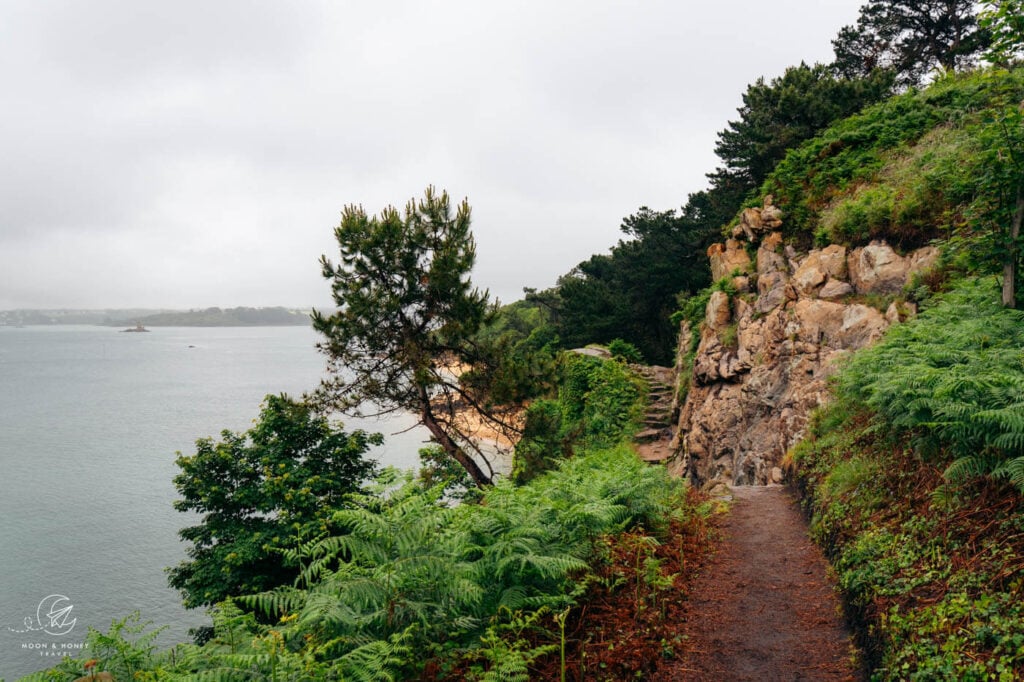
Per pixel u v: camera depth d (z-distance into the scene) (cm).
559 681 511
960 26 3098
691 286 3853
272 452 1798
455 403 2147
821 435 1241
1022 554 501
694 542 908
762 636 629
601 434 2780
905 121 1817
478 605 572
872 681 493
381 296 1798
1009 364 748
